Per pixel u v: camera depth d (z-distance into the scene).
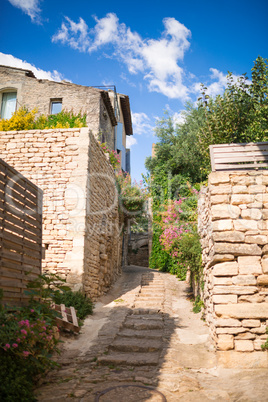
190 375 5.12
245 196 6.29
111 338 6.88
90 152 10.23
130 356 5.98
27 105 14.88
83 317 8.23
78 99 14.77
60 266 9.14
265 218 6.18
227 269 6.05
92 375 5.07
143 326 7.89
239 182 6.36
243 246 6.10
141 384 4.72
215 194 6.37
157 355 6.11
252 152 6.96
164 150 21.36
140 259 25.11
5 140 10.35
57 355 5.86
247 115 9.27
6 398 3.61
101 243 11.55
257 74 9.43
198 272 9.86
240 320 5.86
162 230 19.88
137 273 17.19
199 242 9.66
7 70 15.30
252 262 6.05
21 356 4.23
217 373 5.29
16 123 11.84
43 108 14.80
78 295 8.54
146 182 20.97
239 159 6.96
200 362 5.77
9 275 5.03
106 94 15.07
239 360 5.50
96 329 7.55
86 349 6.29
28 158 10.13
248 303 5.90
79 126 11.74
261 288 5.97
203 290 8.67
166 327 7.89
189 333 7.41
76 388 4.54
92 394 4.35
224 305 5.91
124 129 24.17
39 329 4.82
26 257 5.68
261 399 3.99
